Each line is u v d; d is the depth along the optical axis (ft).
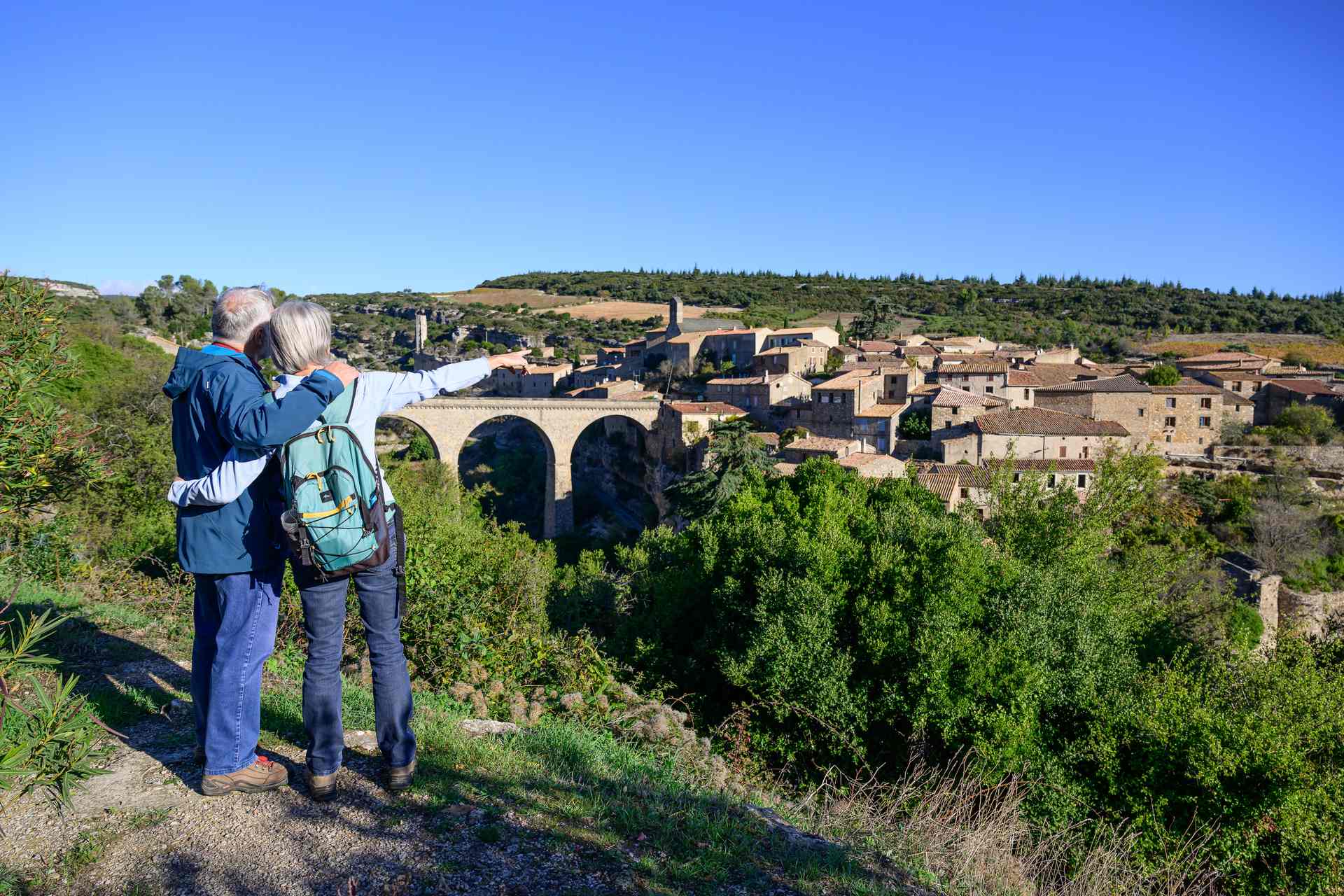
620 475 299.99
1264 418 269.03
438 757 17.54
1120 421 238.89
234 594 14.08
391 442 323.98
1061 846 26.84
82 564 37.47
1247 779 58.54
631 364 368.68
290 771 15.75
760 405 269.44
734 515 103.96
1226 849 56.59
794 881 15.37
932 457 217.36
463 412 232.94
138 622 28.30
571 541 248.11
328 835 13.65
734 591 78.48
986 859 20.92
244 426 12.24
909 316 541.75
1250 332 472.85
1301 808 57.21
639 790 18.62
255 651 14.49
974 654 63.52
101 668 22.00
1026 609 71.20
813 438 226.58
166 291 310.65
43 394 22.47
